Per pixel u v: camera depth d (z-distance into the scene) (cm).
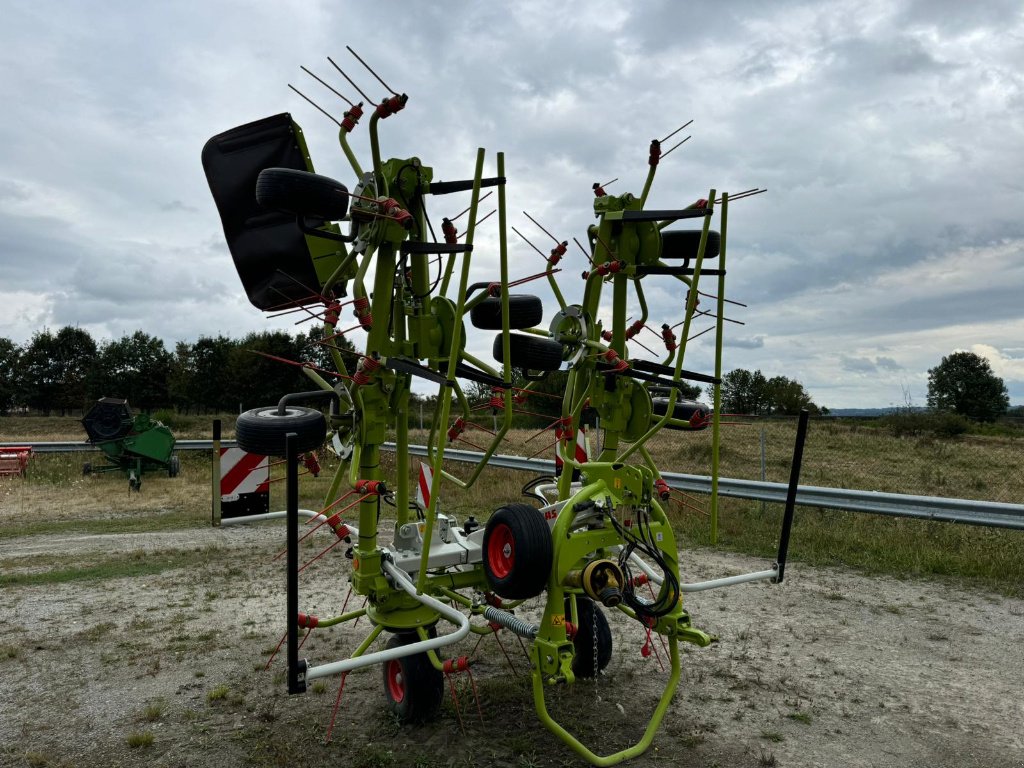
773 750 383
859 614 610
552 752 384
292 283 480
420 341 427
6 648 556
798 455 428
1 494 1537
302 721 429
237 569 814
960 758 372
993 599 644
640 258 433
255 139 468
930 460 1630
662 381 401
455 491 1277
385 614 420
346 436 430
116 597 702
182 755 390
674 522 976
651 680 480
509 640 565
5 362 6056
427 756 382
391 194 410
